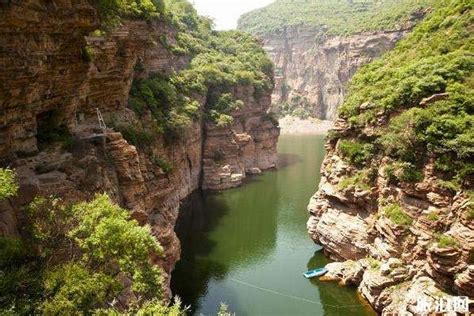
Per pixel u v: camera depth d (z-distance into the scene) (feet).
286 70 634.43
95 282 52.90
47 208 62.95
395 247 106.11
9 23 64.39
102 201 66.23
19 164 77.51
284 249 152.87
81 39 84.48
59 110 93.15
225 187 237.04
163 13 229.45
